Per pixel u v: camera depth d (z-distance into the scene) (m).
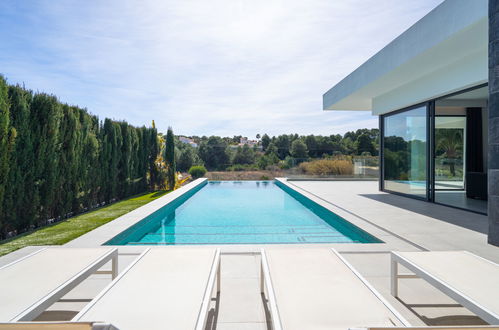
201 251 2.64
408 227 4.72
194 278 2.06
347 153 32.19
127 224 4.80
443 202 7.18
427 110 7.43
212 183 15.40
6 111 4.65
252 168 20.44
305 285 1.97
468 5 4.27
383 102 9.14
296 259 2.47
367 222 5.16
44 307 1.75
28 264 2.31
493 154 3.84
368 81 7.64
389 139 9.45
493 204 3.83
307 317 1.58
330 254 2.59
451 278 2.05
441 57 5.69
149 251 2.63
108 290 1.87
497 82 3.82
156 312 1.62
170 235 5.28
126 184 9.62
